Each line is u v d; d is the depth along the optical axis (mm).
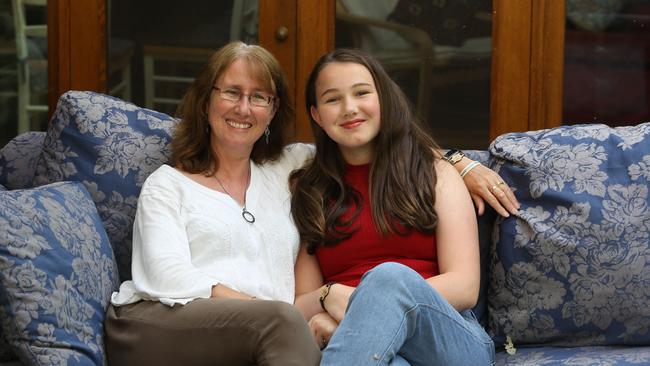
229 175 2828
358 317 2365
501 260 2820
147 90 3861
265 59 2814
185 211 2703
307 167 2902
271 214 2793
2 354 2490
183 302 2518
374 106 2793
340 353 2326
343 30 3844
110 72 3861
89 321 2496
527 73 3818
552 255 2752
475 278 2688
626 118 3832
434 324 2449
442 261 2729
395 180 2770
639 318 2725
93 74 3852
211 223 2684
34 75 3881
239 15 3834
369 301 2381
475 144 3855
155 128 2977
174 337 2469
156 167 2912
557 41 3801
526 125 3840
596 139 2865
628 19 3799
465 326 2539
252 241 2717
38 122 3902
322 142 2881
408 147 2816
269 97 2820
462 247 2715
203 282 2557
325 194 2842
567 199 2775
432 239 2766
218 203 2730
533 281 2773
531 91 3824
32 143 3211
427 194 2758
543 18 3795
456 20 3822
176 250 2621
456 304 2639
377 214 2766
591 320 2744
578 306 2740
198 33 3848
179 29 3846
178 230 2664
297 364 2336
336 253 2797
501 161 2926
